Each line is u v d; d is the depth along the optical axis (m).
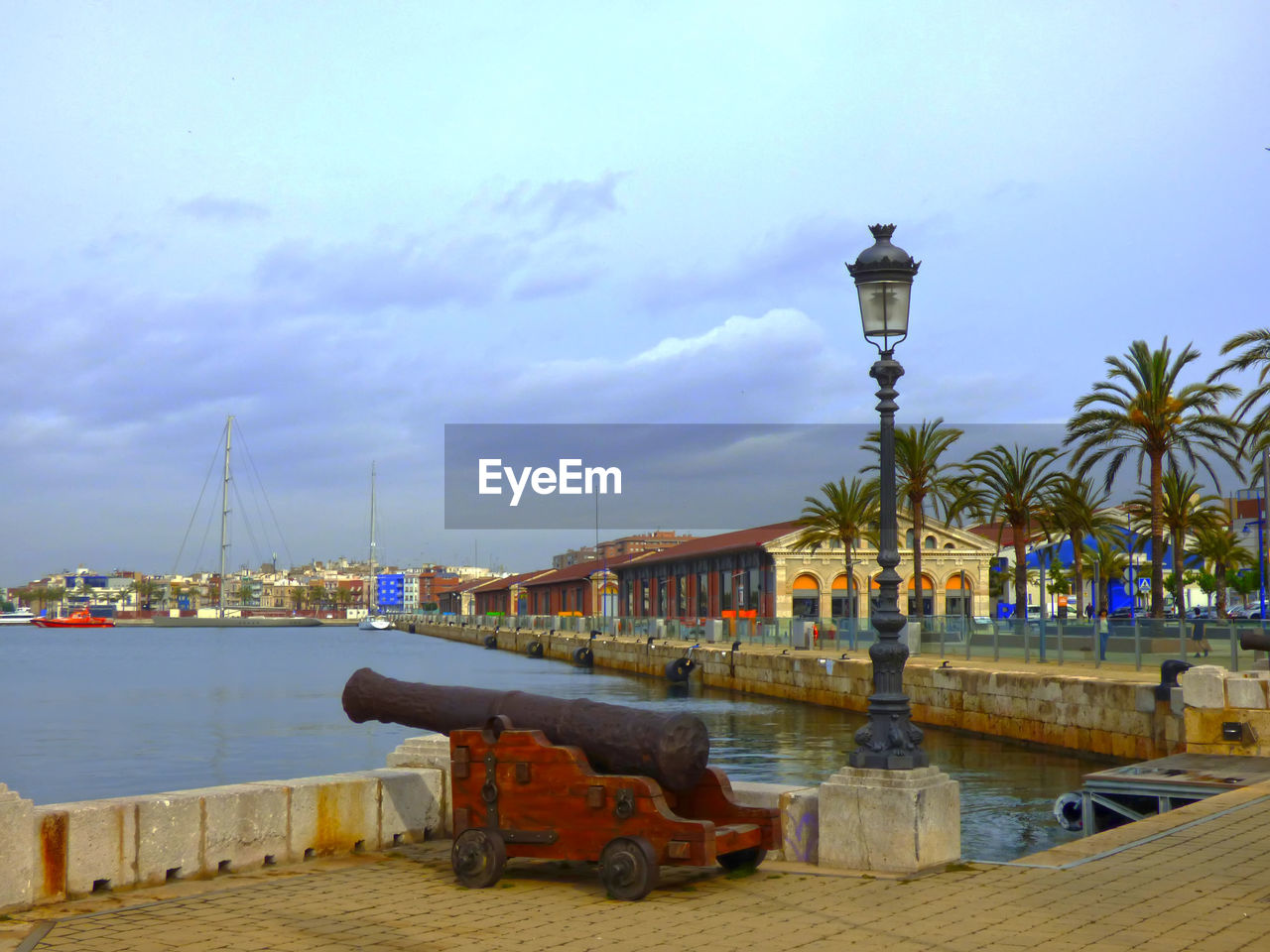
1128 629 32.75
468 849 8.73
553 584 139.12
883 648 9.41
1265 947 6.88
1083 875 9.03
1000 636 39.41
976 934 7.23
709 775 9.14
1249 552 79.81
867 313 9.99
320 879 8.98
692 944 7.07
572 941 7.16
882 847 9.13
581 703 8.98
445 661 101.38
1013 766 27.64
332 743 39.69
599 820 8.51
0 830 7.72
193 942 7.11
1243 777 16.41
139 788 30.12
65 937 7.20
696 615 91.88
